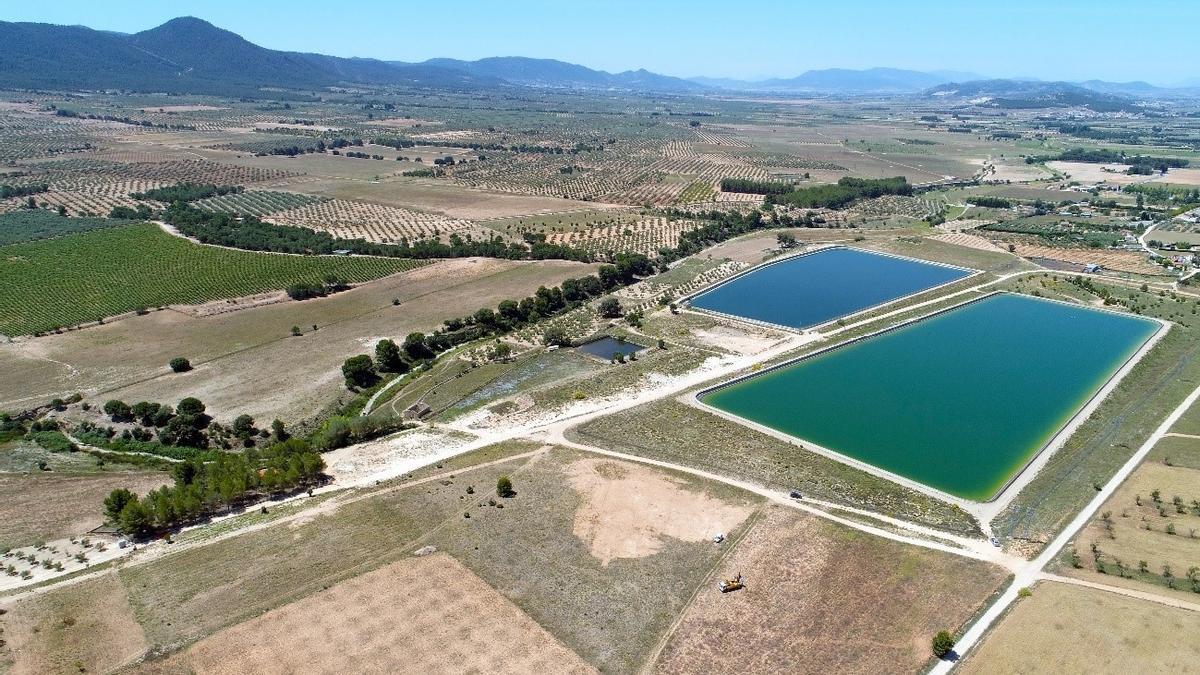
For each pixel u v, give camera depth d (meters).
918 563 111.44
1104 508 125.75
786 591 106.00
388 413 170.50
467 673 92.12
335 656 94.94
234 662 94.12
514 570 111.88
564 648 96.25
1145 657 91.31
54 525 126.88
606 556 114.88
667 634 98.38
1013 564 111.00
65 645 97.62
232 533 122.56
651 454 147.00
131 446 154.25
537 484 135.75
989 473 140.50
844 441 153.25
